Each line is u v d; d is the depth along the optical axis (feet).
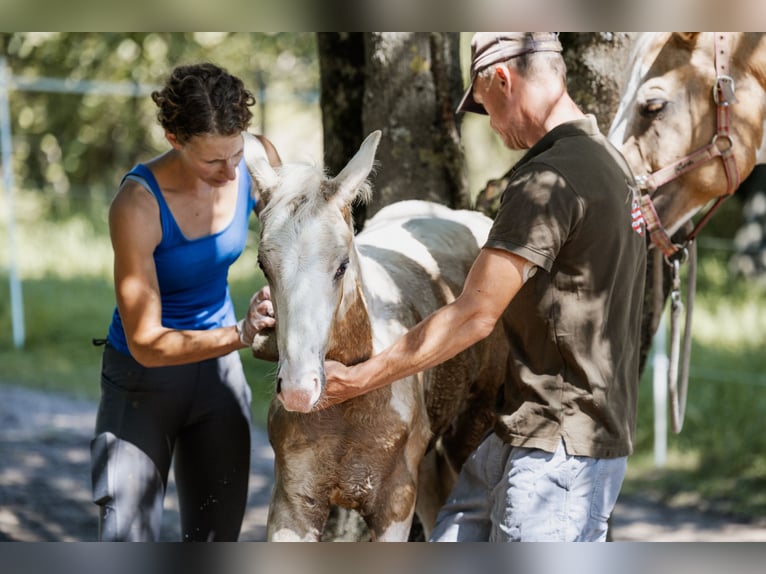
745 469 23.61
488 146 41.39
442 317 9.72
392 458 11.30
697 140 14.02
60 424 25.94
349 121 16.48
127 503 11.83
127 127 52.34
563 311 9.86
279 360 9.68
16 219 46.26
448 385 12.55
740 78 14.08
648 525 20.77
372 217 15.64
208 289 12.37
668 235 14.35
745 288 35.68
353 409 10.84
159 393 12.07
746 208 37.01
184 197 11.60
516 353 10.36
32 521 19.52
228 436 12.67
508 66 10.21
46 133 52.90
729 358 29.76
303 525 11.35
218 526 12.78
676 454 24.88
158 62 49.52
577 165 9.70
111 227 11.33
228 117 10.47
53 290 38.11
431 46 15.35
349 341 10.50
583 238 9.70
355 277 10.43
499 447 10.62
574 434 9.95
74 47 50.34
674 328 13.76
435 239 13.55
